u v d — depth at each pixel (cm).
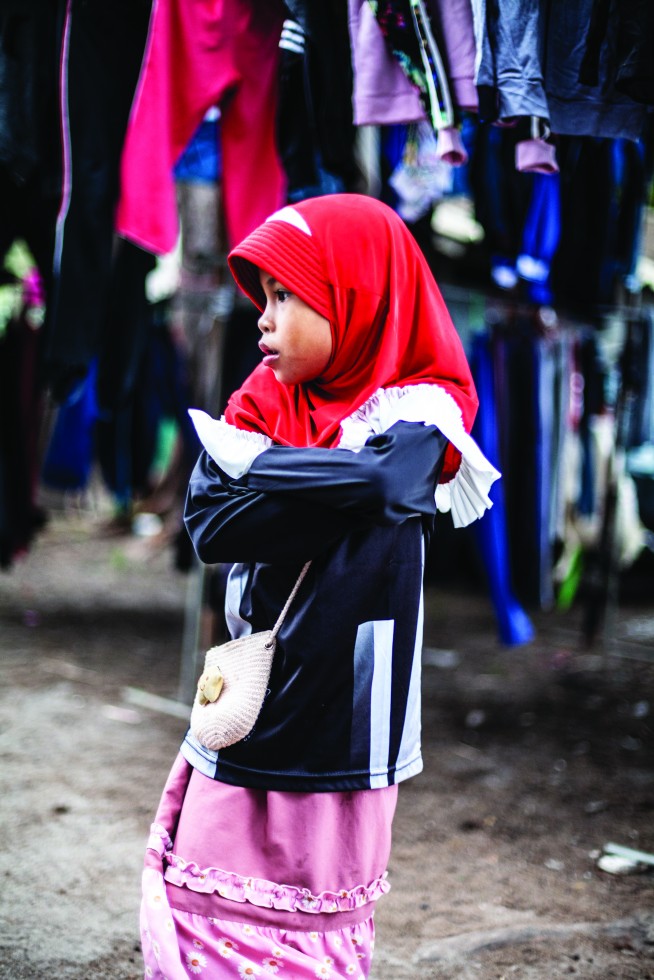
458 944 259
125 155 331
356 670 158
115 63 341
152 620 668
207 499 160
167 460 903
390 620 160
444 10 243
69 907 274
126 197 332
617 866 310
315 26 266
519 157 252
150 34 322
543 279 452
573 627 678
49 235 427
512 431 522
